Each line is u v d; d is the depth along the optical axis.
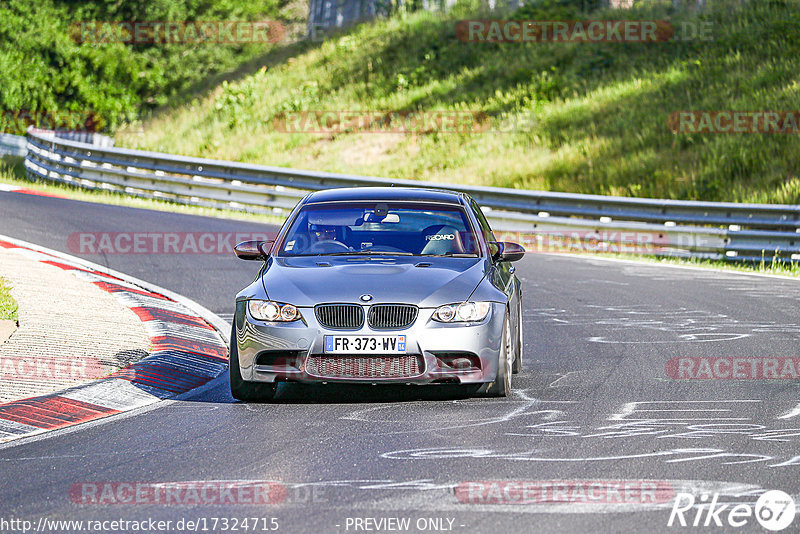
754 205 48.66
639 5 99.44
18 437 17.12
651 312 32.31
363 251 21.91
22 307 27.84
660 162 68.94
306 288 19.91
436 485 13.92
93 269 37.81
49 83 108.25
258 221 56.97
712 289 37.94
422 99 92.06
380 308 19.45
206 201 62.44
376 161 80.62
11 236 44.22
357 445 16.36
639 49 91.88
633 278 41.03
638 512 12.59
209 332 28.22
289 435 17.16
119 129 107.62
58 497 13.57
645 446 16.11
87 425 18.03
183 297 33.62
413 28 108.12
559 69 91.75
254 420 18.44
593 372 22.98
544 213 54.97
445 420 18.22
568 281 39.84
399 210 23.22
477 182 72.56
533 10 102.50
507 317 20.47
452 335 19.36
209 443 16.64
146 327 27.23
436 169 76.62
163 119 105.88
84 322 26.80
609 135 76.38
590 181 68.88
